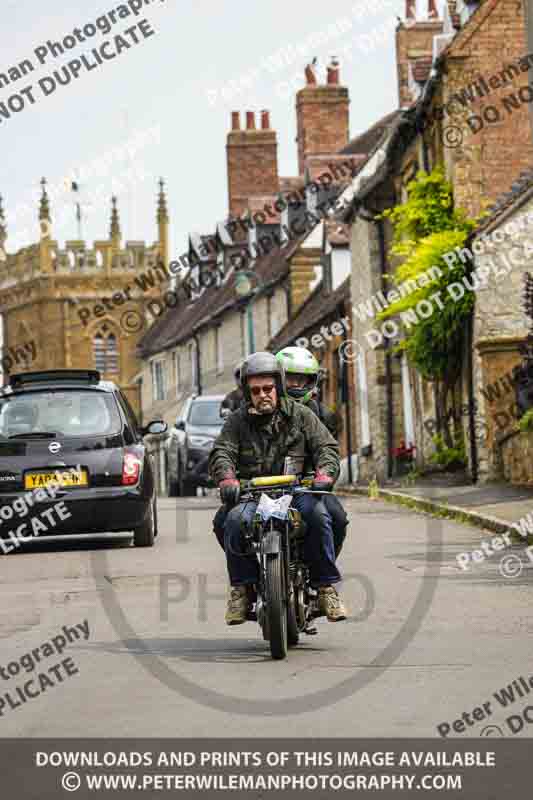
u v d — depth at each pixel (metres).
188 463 80.00
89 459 38.06
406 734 14.61
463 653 19.67
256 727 15.12
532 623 22.50
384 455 81.50
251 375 20.75
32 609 26.27
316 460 20.95
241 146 140.00
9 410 38.66
